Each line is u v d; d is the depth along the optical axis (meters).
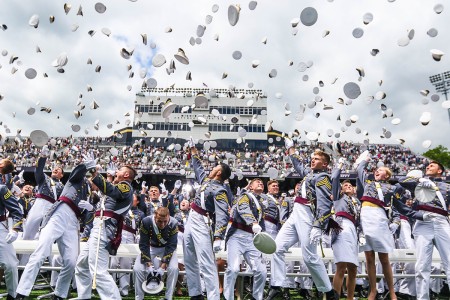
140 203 6.63
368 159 4.94
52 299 4.55
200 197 4.36
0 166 4.62
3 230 4.20
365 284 6.48
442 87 42.09
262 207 5.26
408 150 39.62
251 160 38.41
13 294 4.21
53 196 5.93
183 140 42.25
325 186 4.20
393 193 4.71
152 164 31.61
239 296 5.12
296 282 6.94
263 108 45.91
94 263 3.94
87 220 5.05
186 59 5.43
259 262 4.32
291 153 5.07
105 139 42.69
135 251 5.48
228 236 4.39
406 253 5.58
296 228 4.43
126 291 5.62
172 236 4.87
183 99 42.97
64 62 6.38
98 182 3.98
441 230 4.59
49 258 5.91
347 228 4.51
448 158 52.22
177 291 5.96
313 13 5.15
